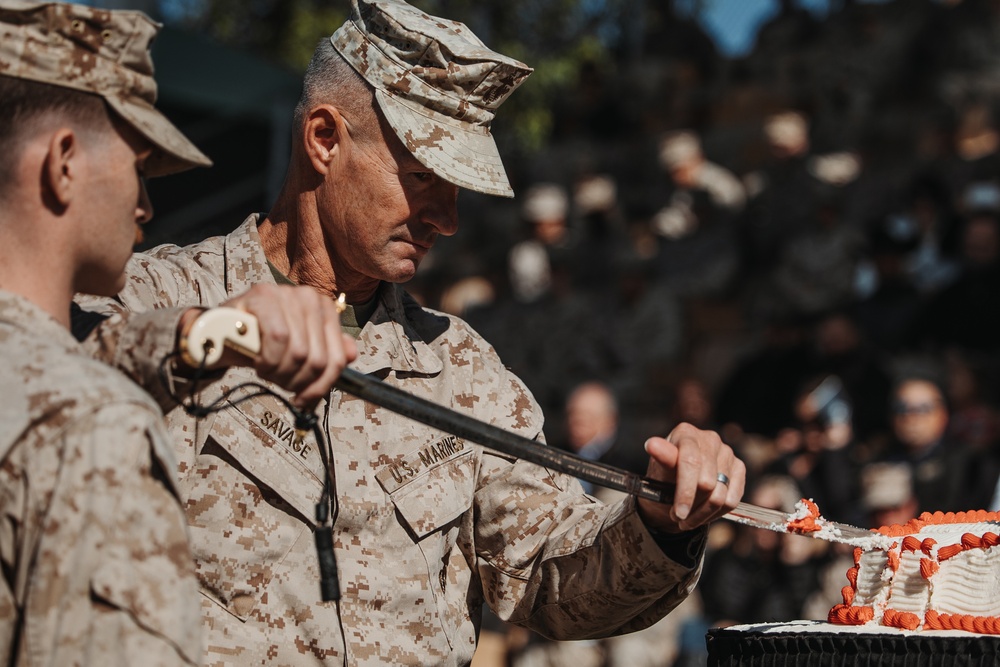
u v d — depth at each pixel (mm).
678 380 11555
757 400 9070
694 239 12227
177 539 1630
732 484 2311
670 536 2436
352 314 2578
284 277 2566
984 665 2076
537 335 12094
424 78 2430
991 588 2307
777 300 11211
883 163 12258
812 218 11531
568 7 13297
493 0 12828
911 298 9664
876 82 12867
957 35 12578
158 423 1662
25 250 1748
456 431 2006
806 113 13430
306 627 2316
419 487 2469
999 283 8969
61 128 1749
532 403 2707
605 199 13266
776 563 6422
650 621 2586
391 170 2436
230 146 7324
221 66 7262
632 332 11742
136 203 1835
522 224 13383
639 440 11008
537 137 13289
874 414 8102
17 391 1614
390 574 2412
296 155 2545
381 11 2445
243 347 1765
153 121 1835
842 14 13695
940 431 6734
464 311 12859
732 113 13977
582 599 2561
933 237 10320
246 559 2299
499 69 2447
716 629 2418
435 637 2461
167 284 2414
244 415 2348
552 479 2670
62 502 1572
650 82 14289
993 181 10828
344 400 2465
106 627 1558
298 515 2340
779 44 14156
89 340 1907
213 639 2260
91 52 1777
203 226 7199
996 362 8430
